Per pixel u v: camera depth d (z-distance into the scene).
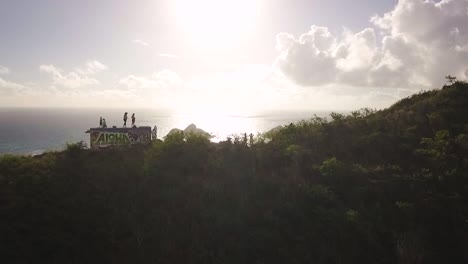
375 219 14.20
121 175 16.44
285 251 13.08
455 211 14.16
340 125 23.83
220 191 15.98
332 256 12.98
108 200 14.85
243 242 13.36
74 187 15.09
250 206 15.16
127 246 12.98
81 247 12.54
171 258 12.80
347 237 13.51
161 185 16.23
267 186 16.47
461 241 13.18
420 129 22.11
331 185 16.52
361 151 20.20
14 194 13.80
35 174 15.24
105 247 12.84
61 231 12.84
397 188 15.87
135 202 14.97
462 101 24.17
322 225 14.03
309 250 13.17
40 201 13.83
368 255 13.05
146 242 13.23
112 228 13.48
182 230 13.81
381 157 19.52
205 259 12.82
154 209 14.65
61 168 16.20
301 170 18.08
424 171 16.89
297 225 14.23
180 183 16.41
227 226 13.97
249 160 18.89
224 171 17.69
